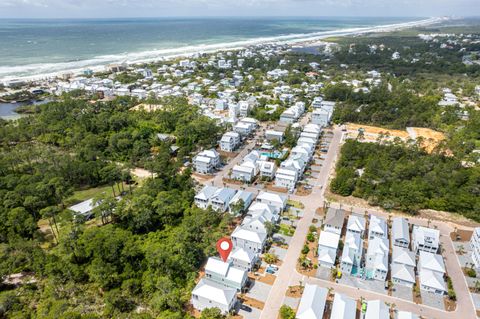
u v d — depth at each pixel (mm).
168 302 72188
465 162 150375
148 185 118188
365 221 105750
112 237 87375
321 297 73062
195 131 170125
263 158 148625
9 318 69688
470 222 109312
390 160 144375
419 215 112625
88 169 128375
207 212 104062
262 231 97062
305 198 122188
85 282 82125
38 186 109562
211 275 81250
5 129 161875
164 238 95500
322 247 90812
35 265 82875
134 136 159125
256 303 76188
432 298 78750
